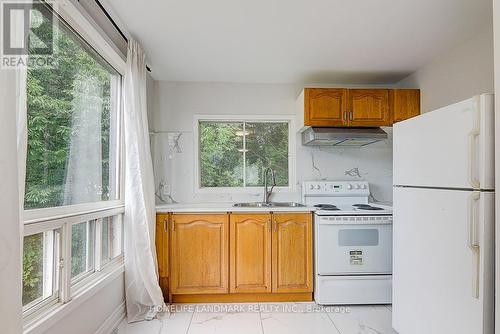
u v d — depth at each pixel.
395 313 2.10
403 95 2.99
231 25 2.13
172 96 3.32
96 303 1.90
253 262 2.71
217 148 3.39
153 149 3.28
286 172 3.41
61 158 1.63
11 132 0.99
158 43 2.42
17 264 0.99
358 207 2.91
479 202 1.40
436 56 2.69
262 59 2.74
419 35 2.29
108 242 2.22
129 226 2.35
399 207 2.06
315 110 2.95
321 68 2.96
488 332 1.37
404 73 3.11
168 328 2.23
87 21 1.75
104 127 2.20
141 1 1.83
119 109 2.42
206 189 3.33
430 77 2.83
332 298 2.63
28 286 1.35
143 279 2.32
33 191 1.39
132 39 2.30
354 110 2.97
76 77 1.78
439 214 1.65
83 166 1.88
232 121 3.40
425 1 1.85
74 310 1.63
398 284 2.06
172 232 2.69
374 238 2.67
